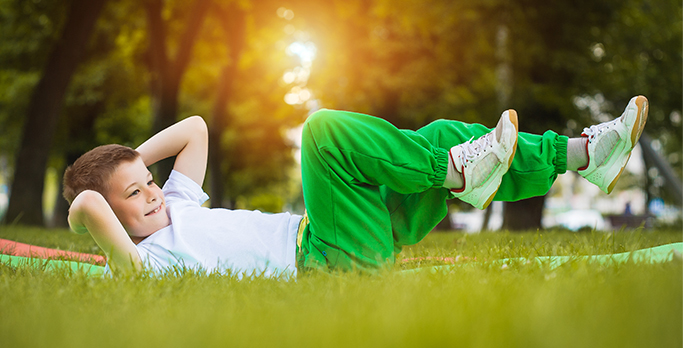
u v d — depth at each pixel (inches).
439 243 189.3
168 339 47.4
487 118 519.5
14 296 72.0
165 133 121.3
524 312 50.9
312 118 98.2
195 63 709.3
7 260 124.1
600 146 100.3
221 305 64.5
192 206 113.3
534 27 440.5
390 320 50.2
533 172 101.6
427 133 105.1
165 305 66.1
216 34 660.7
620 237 136.0
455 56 516.4
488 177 98.7
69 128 788.0
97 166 102.6
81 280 82.0
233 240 104.6
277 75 819.4
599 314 50.1
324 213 97.9
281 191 1498.5
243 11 624.1
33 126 463.5
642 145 613.0
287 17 623.8
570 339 42.7
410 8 480.1
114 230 95.3
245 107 959.0
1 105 725.3
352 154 96.2
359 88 557.0
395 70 542.9
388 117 549.6
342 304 60.1
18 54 569.0
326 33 577.9
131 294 71.4
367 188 100.7
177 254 102.0
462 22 460.8
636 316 49.3
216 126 718.5
